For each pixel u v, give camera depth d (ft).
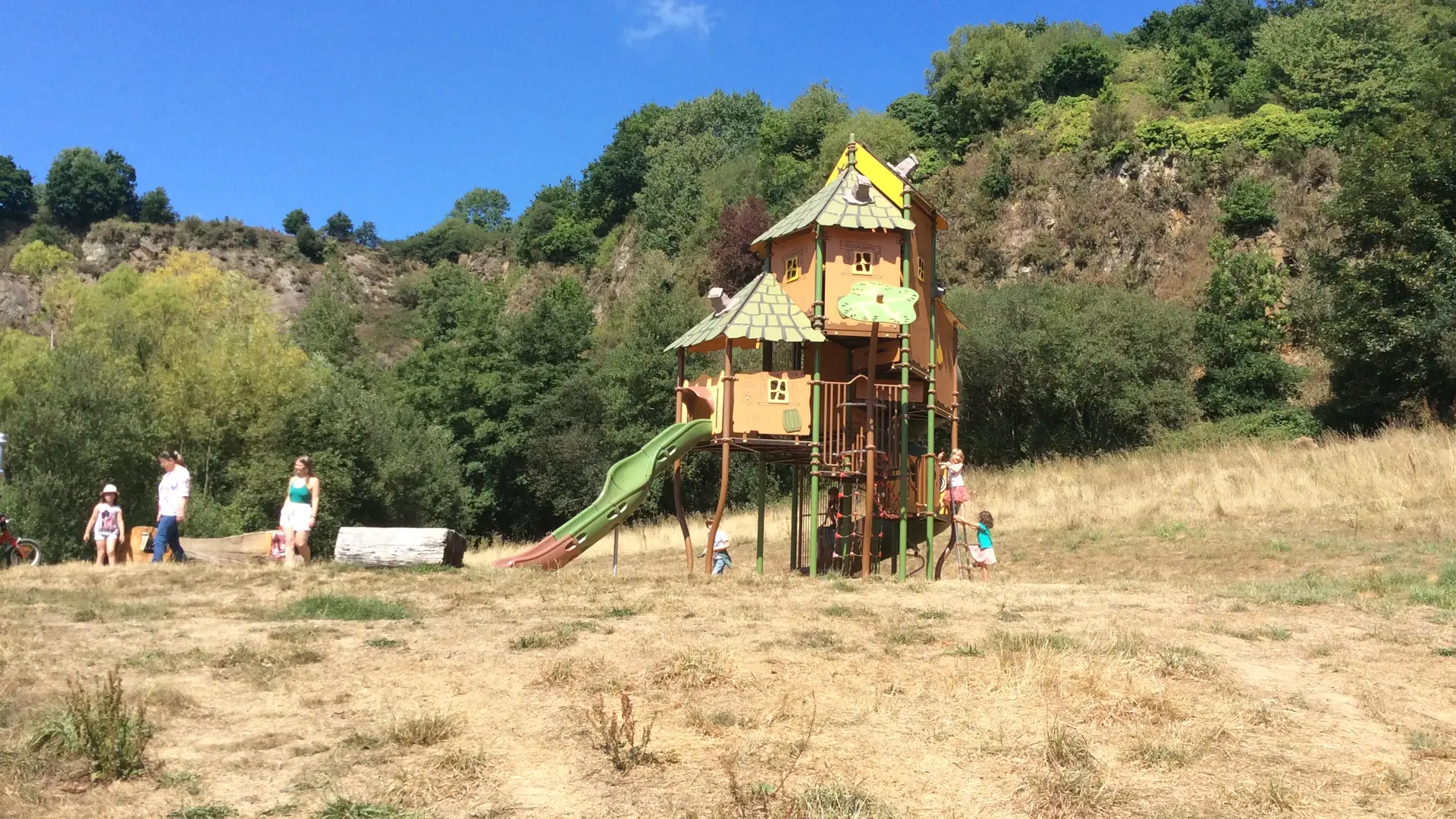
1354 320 107.45
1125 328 133.80
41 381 120.47
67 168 411.95
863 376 55.52
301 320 251.80
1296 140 165.78
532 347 174.60
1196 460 99.76
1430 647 31.30
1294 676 28.35
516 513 174.40
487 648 30.14
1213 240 155.84
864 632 32.65
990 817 19.31
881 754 22.24
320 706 25.11
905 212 57.31
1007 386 140.26
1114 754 22.39
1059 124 192.03
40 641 30.63
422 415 178.19
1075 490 96.22
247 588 43.27
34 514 100.42
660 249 257.55
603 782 20.77
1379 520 70.90
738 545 94.99
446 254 438.40
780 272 59.98
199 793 20.02
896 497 56.90
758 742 22.76
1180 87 197.06
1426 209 104.63
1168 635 32.27
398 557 50.31
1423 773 21.34
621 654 29.45
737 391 56.59
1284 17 203.41
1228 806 19.74
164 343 136.26
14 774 20.27
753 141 285.84
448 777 20.80
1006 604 38.68
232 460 127.85
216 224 411.54
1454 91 117.50
